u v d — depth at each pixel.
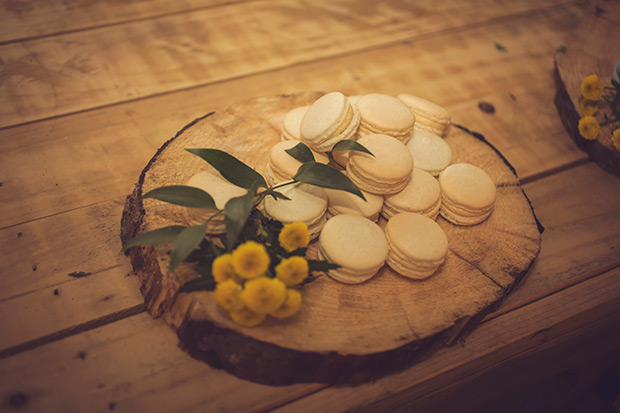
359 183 0.44
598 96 0.58
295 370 0.40
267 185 0.45
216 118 0.52
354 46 0.74
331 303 0.40
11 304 0.44
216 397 0.41
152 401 0.40
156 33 0.71
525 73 0.74
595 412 0.62
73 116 0.59
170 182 0.46
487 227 0.47
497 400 0.56
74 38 0.68
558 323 0.48
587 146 0.63
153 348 0.43
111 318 0.44
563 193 0.59
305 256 0.43
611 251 0.54
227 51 0.70
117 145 0.57
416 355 0.41
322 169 0.41
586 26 0.69
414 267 0.42
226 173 0.42
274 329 0.39
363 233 0.42
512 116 0.67
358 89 0.67
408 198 0.45
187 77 0.65
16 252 0.47
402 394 0.43
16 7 0.71
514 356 0.48
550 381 0.65
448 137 0.54
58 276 0.46
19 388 0.40
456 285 0.43
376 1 0.84
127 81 0.64
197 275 0.40
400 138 0.47
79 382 0.41
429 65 0.73
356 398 0.42
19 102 0.59
